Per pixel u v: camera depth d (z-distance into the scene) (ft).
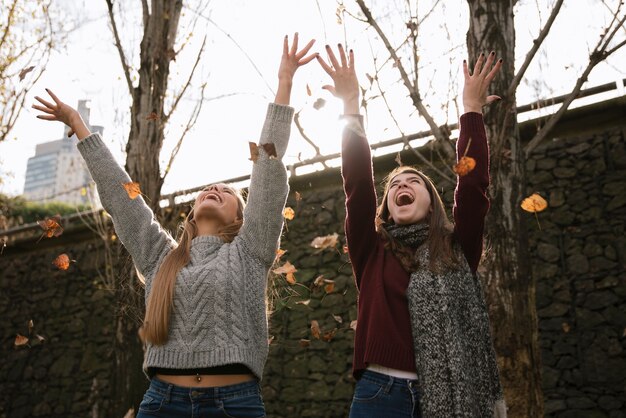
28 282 32.99
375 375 6.81
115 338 15.76
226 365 6.91
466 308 7.13
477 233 7.55
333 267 23.08
